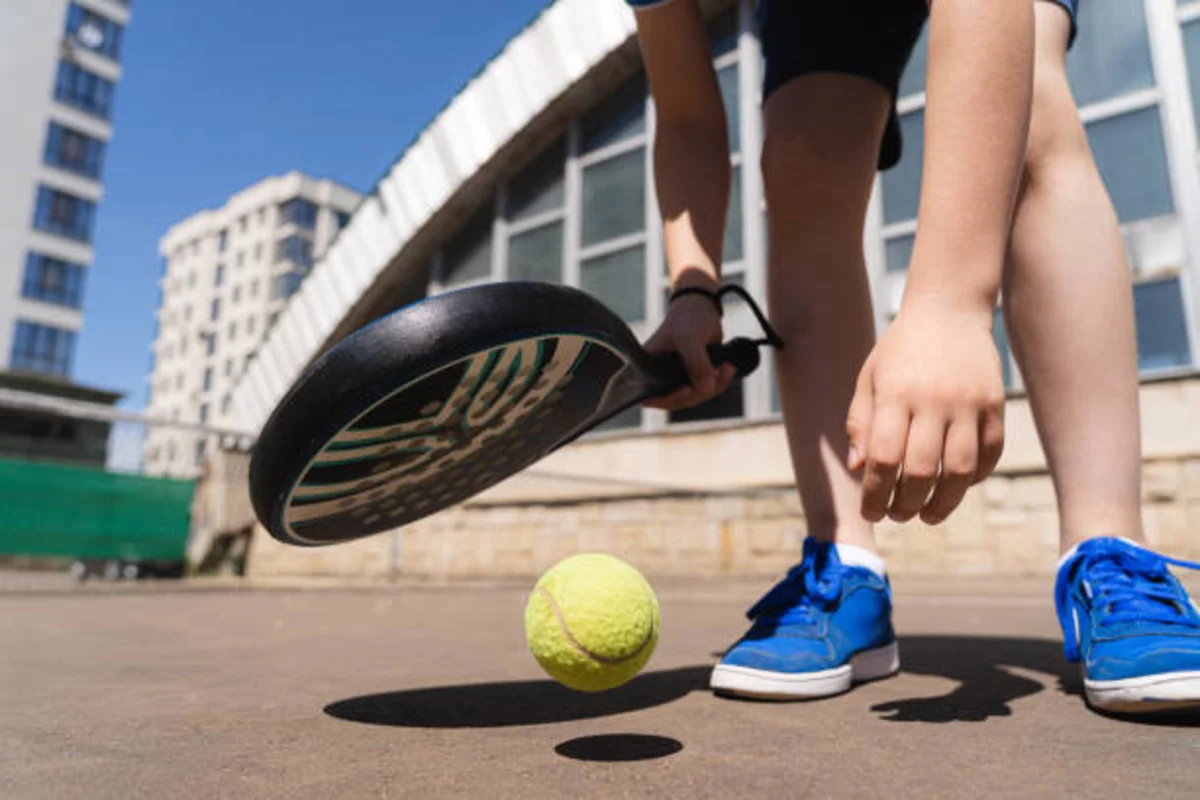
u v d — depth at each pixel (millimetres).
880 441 762
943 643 1759
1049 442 1176
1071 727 901
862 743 834
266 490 895
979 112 843
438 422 915
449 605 3754
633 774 719
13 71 25469
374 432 873
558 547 7691
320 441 840
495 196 10156
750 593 4684
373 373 819
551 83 9109
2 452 16391
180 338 44188
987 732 881
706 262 1436
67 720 985
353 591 5426
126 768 750
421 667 1496
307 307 12211
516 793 662
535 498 7898
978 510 5531
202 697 1160
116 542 8945
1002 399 774
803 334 1362
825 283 1365
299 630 2395
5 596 4543
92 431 17625
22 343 24656
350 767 751
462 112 9898
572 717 995
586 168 9305
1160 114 5805
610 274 8781
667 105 1572
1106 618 1011
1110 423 1130
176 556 9367
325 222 41219
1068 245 1152
